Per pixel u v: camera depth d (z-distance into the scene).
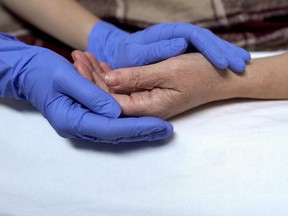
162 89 0.41
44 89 0.42
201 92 0.42
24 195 0.40
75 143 0.42
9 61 0.43
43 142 0.42
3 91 0.46
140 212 0.38
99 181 0.39
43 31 0.58
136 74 0.40
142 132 0.39
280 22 0.55
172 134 0.42
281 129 0.42
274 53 0.54
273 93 0.46
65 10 0.55
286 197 0.37
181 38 0.43
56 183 0.40
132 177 0.39
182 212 0.37
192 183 0.38
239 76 0.44
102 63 0.49
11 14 0.57
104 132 0.39
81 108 0.41
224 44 0.43
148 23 0.56
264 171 0.38
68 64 0.43
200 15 0.55
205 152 0.40
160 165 0.40
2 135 0.43
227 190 0.38
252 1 0.54
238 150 0.40
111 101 0.40
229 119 0.44
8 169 0.41
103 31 0.53
